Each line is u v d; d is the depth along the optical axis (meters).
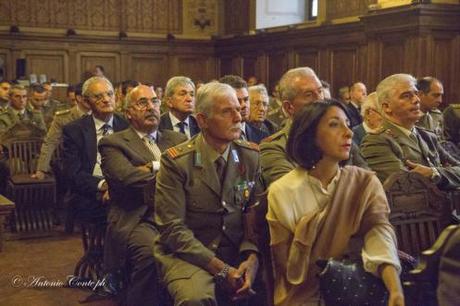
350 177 2.37
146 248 3.30
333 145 2.34
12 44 12.28
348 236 2.32
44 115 8.46
